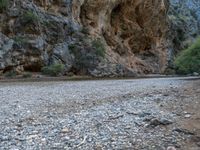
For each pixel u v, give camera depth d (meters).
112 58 70.44
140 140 7.99
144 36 90.94
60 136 8.31
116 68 67.00
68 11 61.84
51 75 51.09
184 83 33.00
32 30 49.69
